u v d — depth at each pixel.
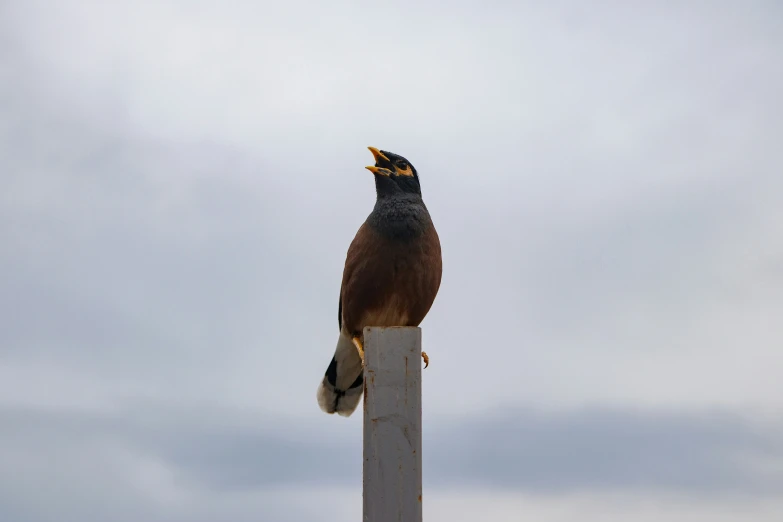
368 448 7.61
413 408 7.63
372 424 7.62
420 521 7.48
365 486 7.56
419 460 7.57
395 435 7.60
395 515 7.49
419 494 7.52
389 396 7.65
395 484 7.54
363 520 7.52
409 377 7.67
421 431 7.62
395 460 7.57
